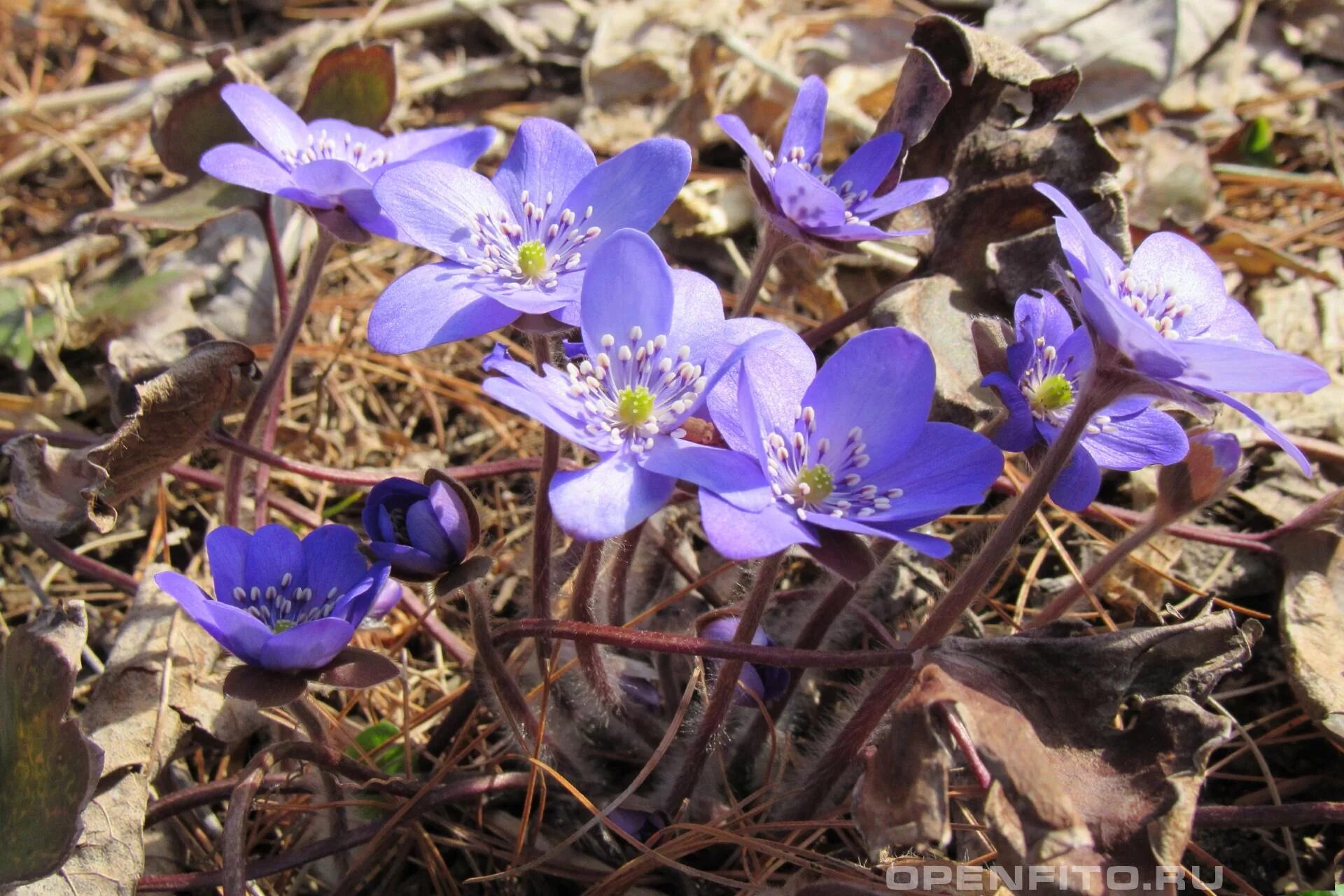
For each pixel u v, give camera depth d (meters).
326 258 0.15
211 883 0.13
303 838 0.15
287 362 0.15
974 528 0.16
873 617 0.15
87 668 0.16
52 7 0.25
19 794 0.12
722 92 0.23
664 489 0.11
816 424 0.11
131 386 0.16
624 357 0.11
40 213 0.22
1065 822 0.11
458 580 0.11
